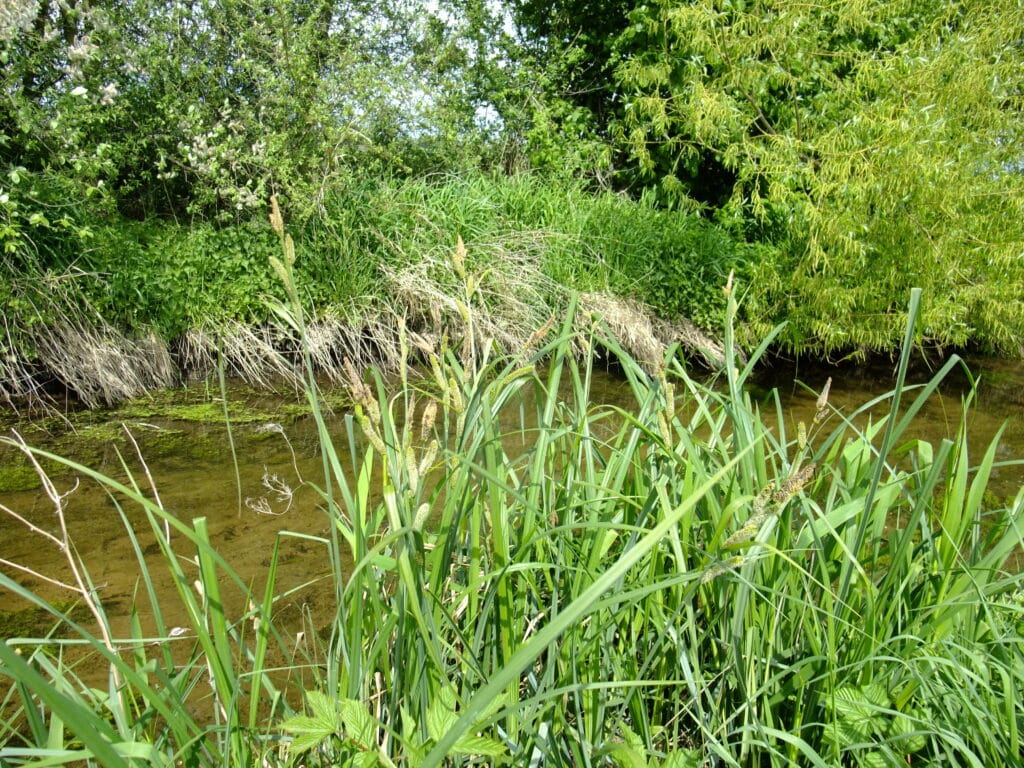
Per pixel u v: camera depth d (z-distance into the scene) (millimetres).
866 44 10227
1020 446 5949
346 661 1550
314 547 3855
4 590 3377
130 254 6762
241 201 7250
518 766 1554
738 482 1913
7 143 6516
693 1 9102
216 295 7043
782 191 7949
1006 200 7773
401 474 1597
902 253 7730
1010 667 1721
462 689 1638
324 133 7957
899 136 7320
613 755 1491
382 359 7316
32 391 6012
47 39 6750
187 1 8281
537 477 1809
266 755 1677
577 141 10734
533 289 7578
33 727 1429
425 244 7941
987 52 7750
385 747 1560
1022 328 8562
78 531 4008
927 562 2010
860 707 1661
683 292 8258
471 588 1626
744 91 8891
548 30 12367
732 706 1830
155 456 5145
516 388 2066
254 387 6734
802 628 1870
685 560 1837
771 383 7820
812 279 7965
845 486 2094
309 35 8148
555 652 1638
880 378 8211
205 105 8062
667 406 1761
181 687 1698
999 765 1567
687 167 9875
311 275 7430
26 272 6188
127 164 7957
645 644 1844
